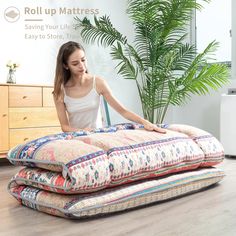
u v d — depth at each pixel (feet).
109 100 7.81
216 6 15.97
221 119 13.25
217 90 14.10
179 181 7.02
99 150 6.05
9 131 11.62
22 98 11.87
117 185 6.35
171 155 6.95
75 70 7.64
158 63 13.91
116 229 5.28
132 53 14.23
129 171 6.22
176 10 13.28
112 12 16.08
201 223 5.50
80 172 5.63
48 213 6.14
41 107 12.35
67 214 5.64
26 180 6.50
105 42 15.10
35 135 12.21
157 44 13.73
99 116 8.29
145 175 6.61
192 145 7.54
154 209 6.31
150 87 14.03
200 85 13.29
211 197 7.07
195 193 7.45
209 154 7.83
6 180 9.43
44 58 14.14
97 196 5.89
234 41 14.74
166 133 7.42
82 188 5.68
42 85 12.34
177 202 6.75
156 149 6.77
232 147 12.89
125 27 16.55
